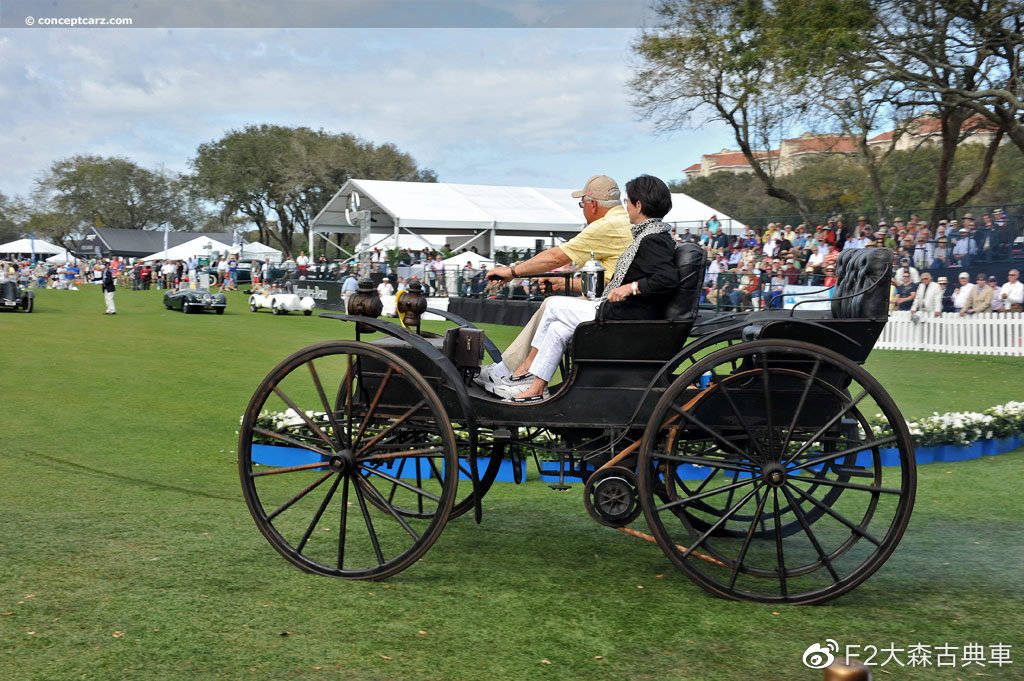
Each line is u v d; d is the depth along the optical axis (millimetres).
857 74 21031
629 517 3877
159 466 6684
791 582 4156
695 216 30781
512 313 20031
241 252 50906
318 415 7059
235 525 4969
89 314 24812
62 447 7258
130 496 5664
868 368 13672
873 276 3807
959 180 34812
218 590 3814
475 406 4016
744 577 4207
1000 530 5137
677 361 3816
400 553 4484
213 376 12266
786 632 3480
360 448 4027
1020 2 18734
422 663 3107
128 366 13094
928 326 16406
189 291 27656
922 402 10203
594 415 3928
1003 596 3951
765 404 3811
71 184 88250
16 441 7434
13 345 15461
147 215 91125
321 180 58562
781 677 3051
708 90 25297
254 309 28281
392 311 22797
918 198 34688
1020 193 33562
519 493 6055
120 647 3180
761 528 4930
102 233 75812
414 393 4121
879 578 4223
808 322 3752
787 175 41500
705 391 3775
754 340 3756
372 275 4215
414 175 62781
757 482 3789
